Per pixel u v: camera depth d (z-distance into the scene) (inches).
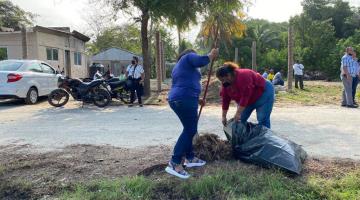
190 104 199.6
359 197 173.8
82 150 267.7
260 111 242.5
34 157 250.2
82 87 526.6
